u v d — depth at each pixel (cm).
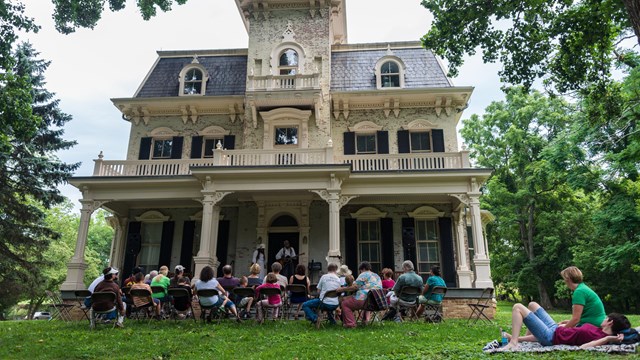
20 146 2441
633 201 2233
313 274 1783
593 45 1243
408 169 1680
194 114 2048
